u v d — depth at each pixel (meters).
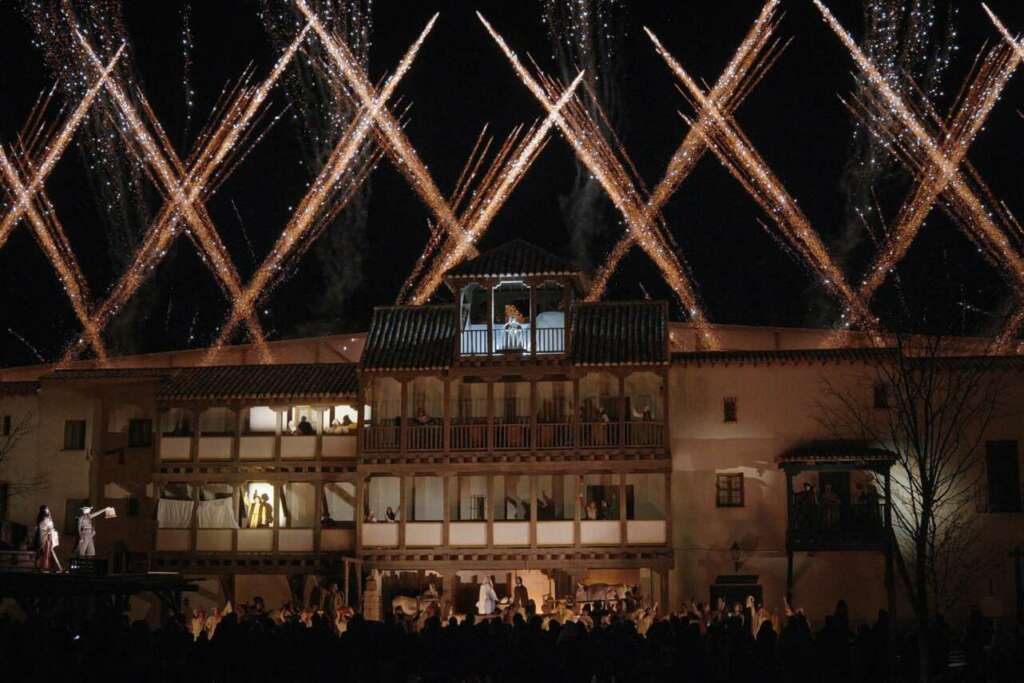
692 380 49.06
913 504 37.66
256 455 49.94
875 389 47.94
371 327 51.06
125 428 51.75
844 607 27.50
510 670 25.84
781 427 48.28
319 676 26.20
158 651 26.75
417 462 48.34
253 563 49.25
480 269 48.75
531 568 47.28
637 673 26.11
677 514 48.22
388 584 50.25
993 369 46.56
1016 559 45.91
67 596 37.75
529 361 48.19
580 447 47.72
